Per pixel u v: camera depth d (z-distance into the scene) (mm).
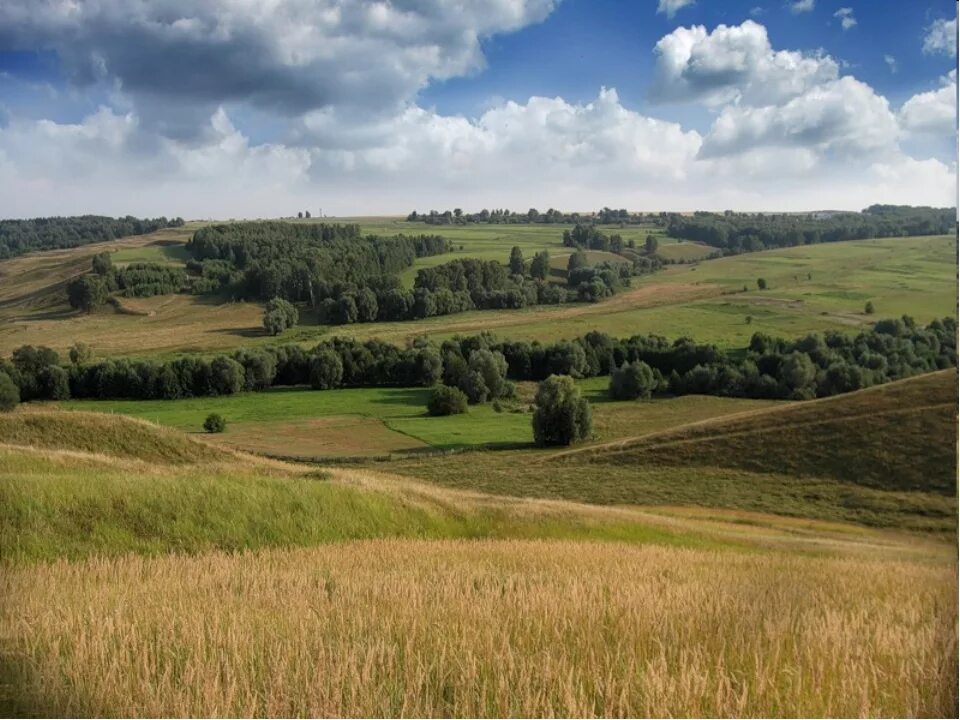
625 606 12250
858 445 54219
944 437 52156
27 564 16734
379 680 8273
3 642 9500
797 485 51219
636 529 31859
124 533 20406
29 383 82125
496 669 8586
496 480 57469
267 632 10000
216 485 24375
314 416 83062
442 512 29750
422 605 11953
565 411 71062
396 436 75812
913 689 8414
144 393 87500
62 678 8156
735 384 87250
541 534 29625
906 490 47375
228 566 16922
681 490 52250
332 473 33406
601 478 56562
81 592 13109
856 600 14797
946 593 16344
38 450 28766
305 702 7629
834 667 8898
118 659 8578
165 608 11258
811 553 30375
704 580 17047
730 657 9359
